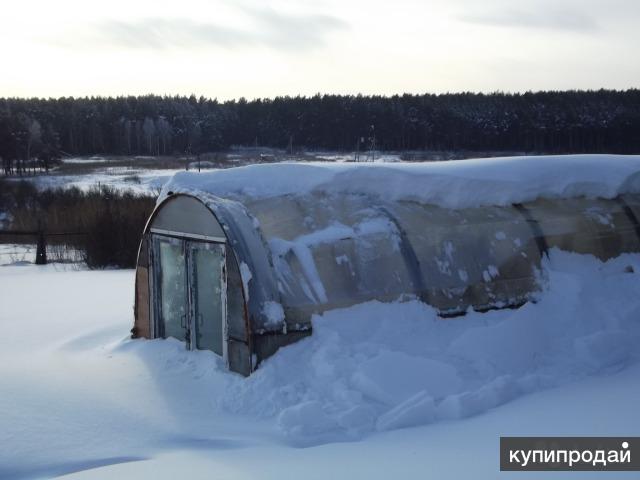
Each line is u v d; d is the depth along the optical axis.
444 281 6.41
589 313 6.49
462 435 4.29
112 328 8.27
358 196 6.88
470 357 5.61
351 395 4.88
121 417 4.98
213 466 3.97
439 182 7.12
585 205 7.76
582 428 4.26
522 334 5.85
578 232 7.36
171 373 5.93
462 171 7.42
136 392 5.53
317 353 5.42
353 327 5.75
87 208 20.92
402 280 6.25
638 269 7.27
